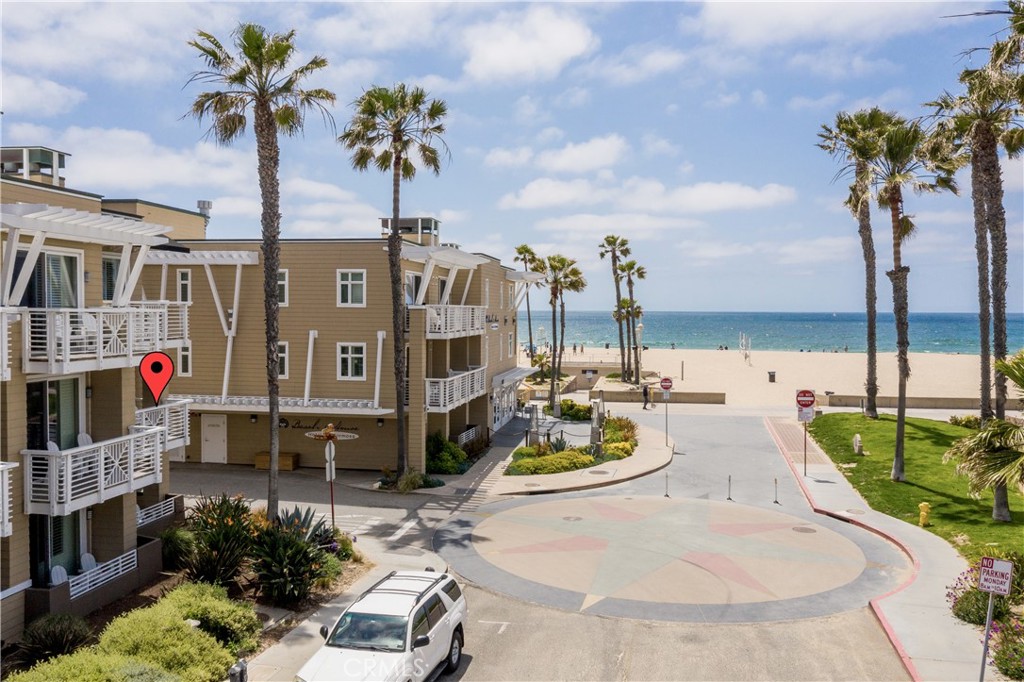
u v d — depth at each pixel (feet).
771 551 66.23
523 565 62.54
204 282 99.55
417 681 38.11
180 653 40.29
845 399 159.94
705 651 45.50
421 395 94.99
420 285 104.42
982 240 76.28
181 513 65.92
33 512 46.11
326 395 98.58
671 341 615.57
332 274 97.91
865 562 63.10
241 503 65.31
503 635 48.14
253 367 99.55
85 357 48.67
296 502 84.48
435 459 101.35
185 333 63.62
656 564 62.64
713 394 170.30
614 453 108.58
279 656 44.39
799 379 225.15
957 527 70.59
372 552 66.13
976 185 76.84
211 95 63.52
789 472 100.94
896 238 92.79
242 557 55.62
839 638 47.37
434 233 126.72
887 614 49.75
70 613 46.11
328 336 98.27
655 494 89.30
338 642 38.86
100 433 54.44
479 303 122.21
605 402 172.86
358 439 101.60
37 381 49.85
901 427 89.86
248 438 103.86
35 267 49.37
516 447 119.65
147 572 55.26
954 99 75.77
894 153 92.22
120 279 53.36
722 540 69.67
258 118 64.69
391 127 88.07
